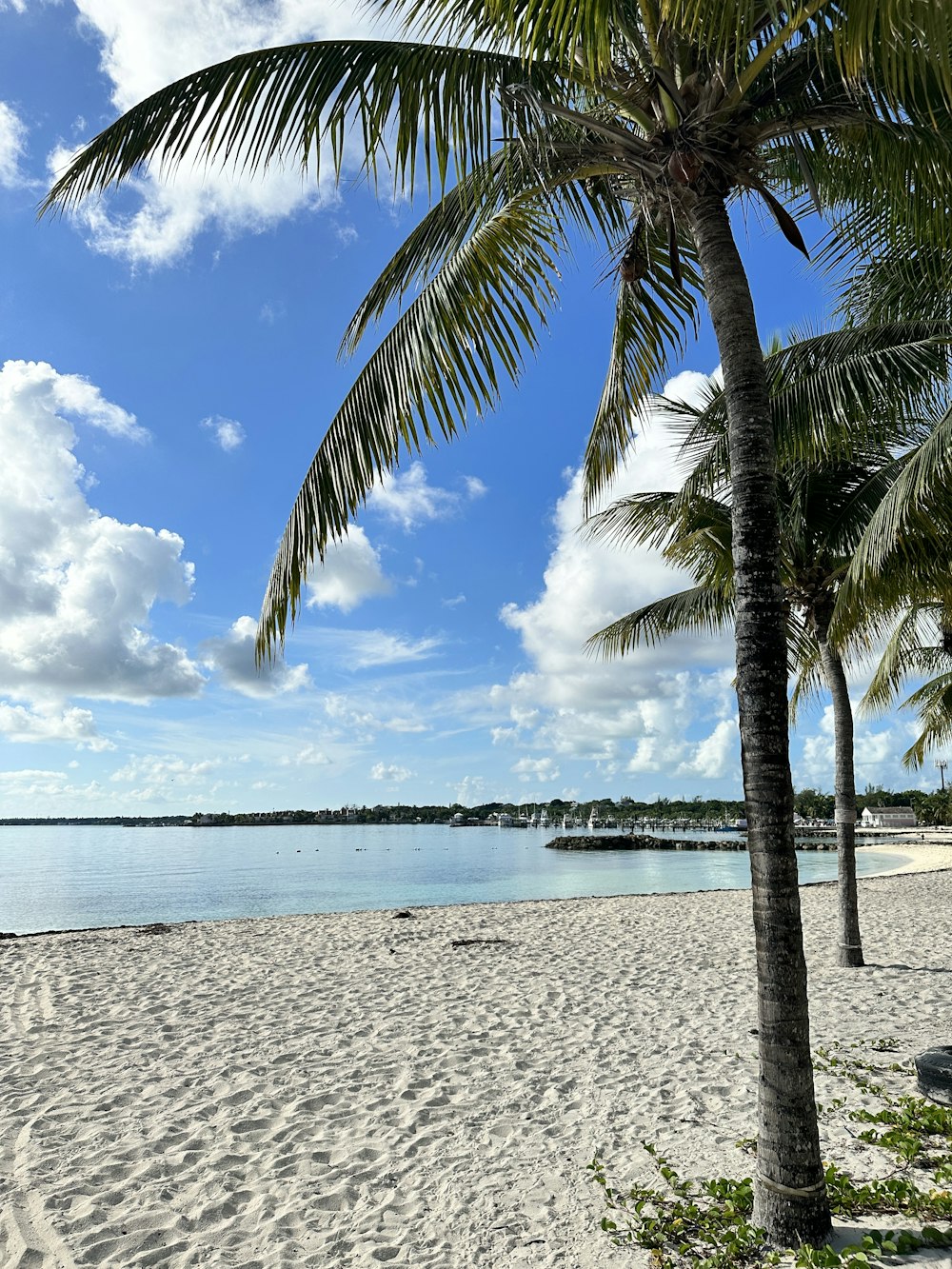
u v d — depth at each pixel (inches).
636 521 374.3
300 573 175.8
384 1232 143.3
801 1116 125.7
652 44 139.9
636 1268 126.9
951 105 110.3
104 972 396.2
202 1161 174.1
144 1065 243.3
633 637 440.1
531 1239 138.7
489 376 168.7
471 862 2142.0
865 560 219.9
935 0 102.7
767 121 147.4
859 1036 257.8
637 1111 199.8
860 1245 121.6
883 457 342.6
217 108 155.9
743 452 136.7
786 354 268.2
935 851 1761.8
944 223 183.5
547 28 124.5
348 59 157.2
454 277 165.2
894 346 243.1
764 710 130.3
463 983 361.4
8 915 885.2
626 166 155.6
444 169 160.9
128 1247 138.7
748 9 106.3
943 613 340.8
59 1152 178.7
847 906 376.5
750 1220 132.9
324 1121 197.0
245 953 449.1
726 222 145.2
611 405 236.8
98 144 163.3
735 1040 263.4
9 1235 142.4
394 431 169.3
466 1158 174.4
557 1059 246.2
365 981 367.6
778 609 132.9
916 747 840.3
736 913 615.2
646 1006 313.4
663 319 228.4
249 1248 138.4
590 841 3009.4
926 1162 156.7
